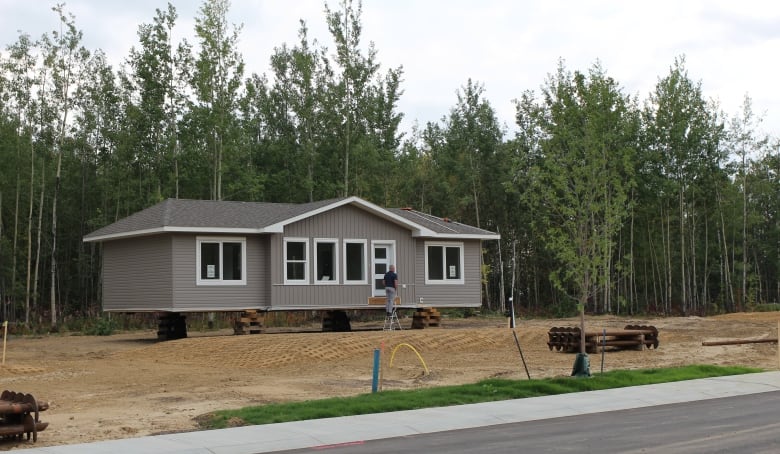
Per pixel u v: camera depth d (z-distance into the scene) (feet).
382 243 110.52
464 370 70.38
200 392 57.88
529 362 76.59
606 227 67.97
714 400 52.24
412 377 66.28
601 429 41.39
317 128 170.40
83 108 152.46
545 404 50.60
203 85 145.28
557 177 70.44
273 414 46.37
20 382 64.13
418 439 40.04
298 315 137.49
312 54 167.63
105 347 96.17
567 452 35.01
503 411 48.11
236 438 40.29
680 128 166.61
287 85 181.37
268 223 102.42
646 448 35.45
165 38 148.77
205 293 99.81
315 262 105.60
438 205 190.60
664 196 170.91
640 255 183.52
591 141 71.41
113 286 110.22
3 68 140.46
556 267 184.85
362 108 168.14
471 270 118.21
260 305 103.40
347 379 64.85
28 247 144.87
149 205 147.54
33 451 37.37
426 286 113.70
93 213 163.53
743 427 40.86
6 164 145.69
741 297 189.26
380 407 48.65
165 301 99.30
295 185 174.29
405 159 191.83
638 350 86.84
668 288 175.01
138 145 151.53
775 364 74.59
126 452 37.11
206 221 100.07
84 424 45.09
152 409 50.39
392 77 185.78
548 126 134.21
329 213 106.63
